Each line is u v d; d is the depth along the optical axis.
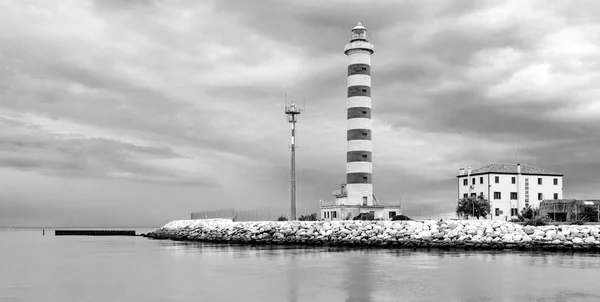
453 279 46.47
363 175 101.69
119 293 42.78
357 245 84.44
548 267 54.31
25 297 41.62
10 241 138.12
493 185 118.81
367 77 103.62
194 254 74.75
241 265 58.56
